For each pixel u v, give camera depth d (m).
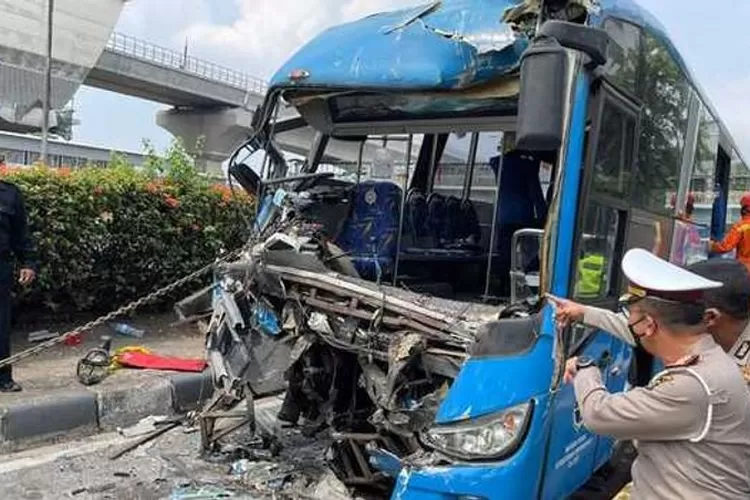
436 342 3.48
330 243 4.53
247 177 5.02
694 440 2.15
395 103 4.32
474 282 4.86
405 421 3.48
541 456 3.32
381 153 4.79
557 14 3.27
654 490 2.24
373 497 4.06
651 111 4.60
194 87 35.56
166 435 5.50
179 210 8.72
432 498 3.26
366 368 3.77
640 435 2.23
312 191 4.95
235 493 4.39
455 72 3.76
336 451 4.33
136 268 8.39
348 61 4.09
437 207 4.88
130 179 8.20
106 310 8.45
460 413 3.25
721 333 2.52
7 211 5.72
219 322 4.54
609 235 4.01
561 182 3.36
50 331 7.76
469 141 4.67
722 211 8.08
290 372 4.26
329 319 3.91
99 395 5.78
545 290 3.34
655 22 4.67
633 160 4.26
